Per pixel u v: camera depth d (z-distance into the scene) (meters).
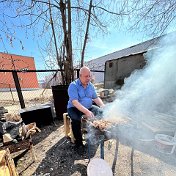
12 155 2.24
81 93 2.34
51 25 4.11
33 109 3.29
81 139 2.30
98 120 1.76
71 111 2.29
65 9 3.75
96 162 1.69
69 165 1.98
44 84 4.85
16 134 2.11
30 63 13.45
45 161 2.09
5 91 10.98
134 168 1.85
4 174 1.32
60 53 4.18
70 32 3.82
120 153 2.18
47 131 3.10
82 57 4.54
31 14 3.56
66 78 4.09
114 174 1.76
